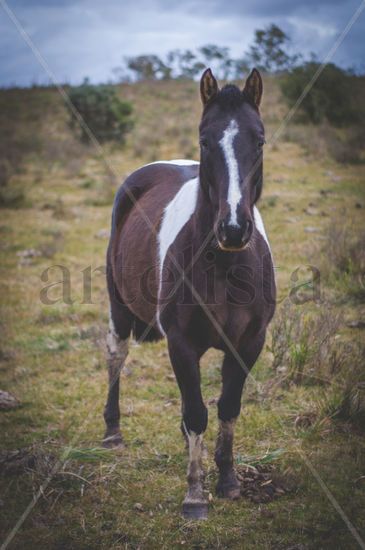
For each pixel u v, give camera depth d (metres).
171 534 2.97
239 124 2.73
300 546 2.80
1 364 5.29
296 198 9.77
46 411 4.43
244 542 2.88
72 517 3.16
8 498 3.35
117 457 3.73
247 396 4.38
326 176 11.30
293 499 3.21
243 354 3.17
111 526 3.08
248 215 2.61
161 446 3.84
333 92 16.48
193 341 3.08
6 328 5.99
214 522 3.04
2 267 7.95
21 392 4.75
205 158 2.82
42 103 22.72
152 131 16.91
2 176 12.73
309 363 4.56
